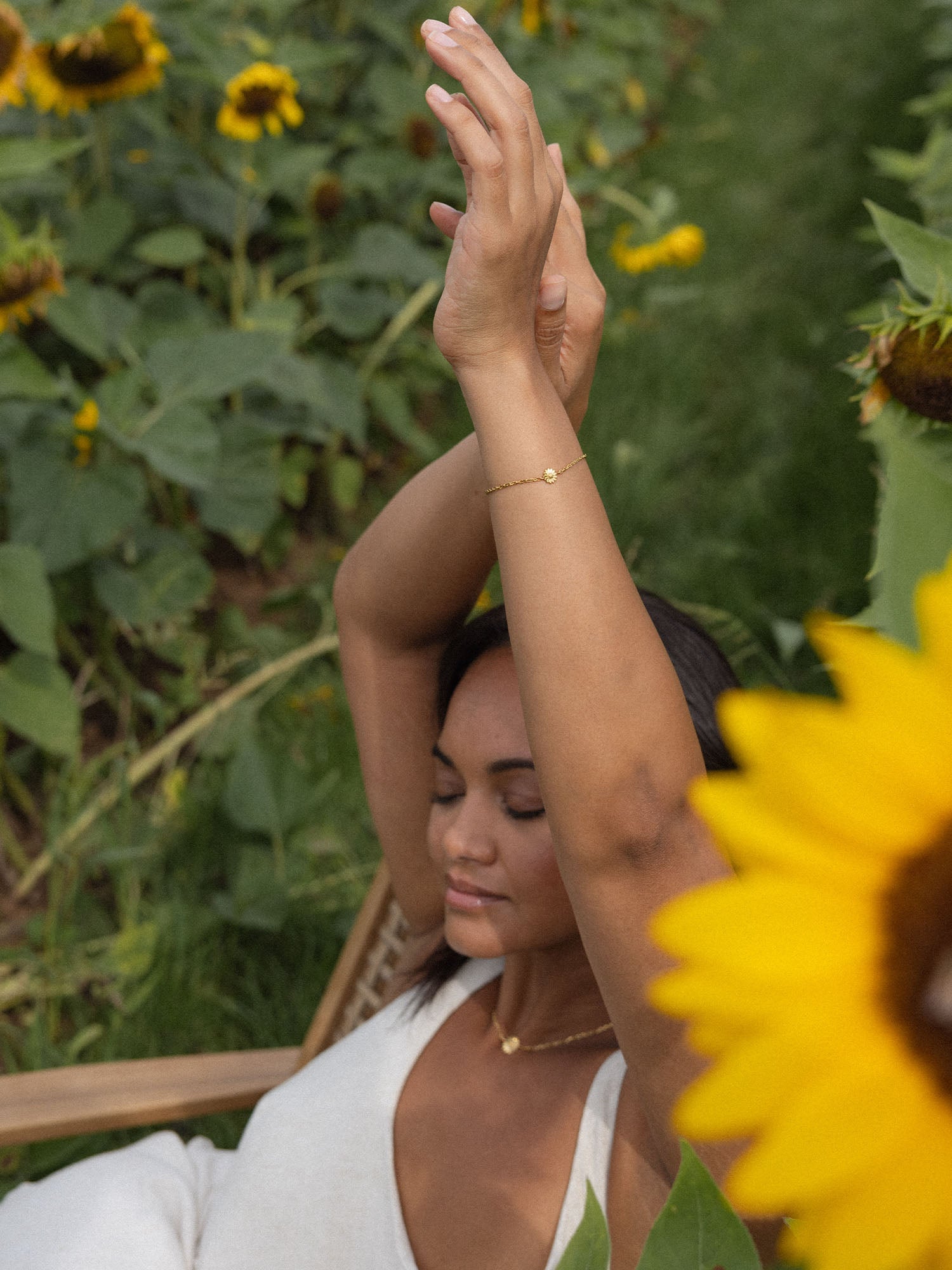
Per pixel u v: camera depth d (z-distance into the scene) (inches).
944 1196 9.7
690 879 29.8
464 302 29.2
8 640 107.2
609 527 30.0
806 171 223.6
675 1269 17.5
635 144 199.2
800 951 10.2
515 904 41.5
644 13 256.1
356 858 97.8
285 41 130.5
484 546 47.1
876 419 27.3
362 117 157.9
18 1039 84.4
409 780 51.9
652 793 29.3
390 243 135.7
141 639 112.0
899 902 10.2
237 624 115.5
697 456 146.6
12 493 100.5
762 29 313.3
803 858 10.3
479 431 29.9
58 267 92.7
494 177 28.4
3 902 94.3
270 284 136.7
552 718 29.1
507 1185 41.0
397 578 48.8
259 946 90.5
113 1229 49.4
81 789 96.1
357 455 141.2
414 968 54.4
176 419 102.5
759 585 122.0
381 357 138.8
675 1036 31.1
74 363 122.2
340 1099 46.5
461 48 28.5
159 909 88.5
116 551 109.9
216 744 103.3
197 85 135.4
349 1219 44.6
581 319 37.2
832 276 183.5
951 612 10.1
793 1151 9.9
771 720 10.4
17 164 92.0
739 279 186.5
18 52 97.6
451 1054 45.3
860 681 10.2
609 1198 38.8
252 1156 48.0
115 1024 83.1
